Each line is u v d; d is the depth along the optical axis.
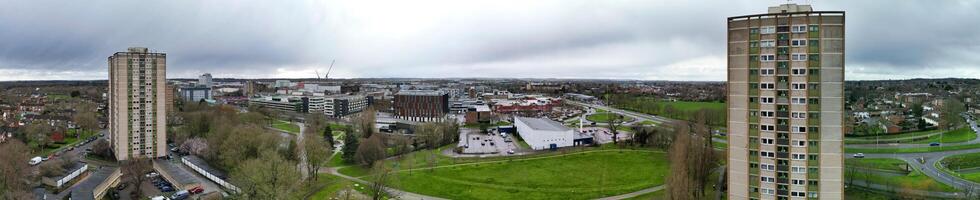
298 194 190.00
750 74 146.50
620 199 193.88
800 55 141.12
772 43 143.12
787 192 144.75
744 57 147.00
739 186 150.75
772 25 142.75
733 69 148.88
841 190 142.12
